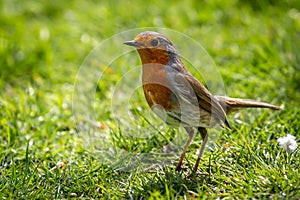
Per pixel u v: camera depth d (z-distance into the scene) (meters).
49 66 14.54
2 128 11.61
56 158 10.56
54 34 16.53
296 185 8.64
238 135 10.55
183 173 9.52
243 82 13.06
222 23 16.09
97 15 16.89
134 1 17.31
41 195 9.09
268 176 8.97
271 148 9.86
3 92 13.70
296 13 15.91
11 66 14.79
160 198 8.62
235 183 8.95
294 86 12.80
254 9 16.67
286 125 10.77
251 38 14.75
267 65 13.48
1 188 9.27
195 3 16.92
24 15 17.95
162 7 16.77
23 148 10.84
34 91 13.14
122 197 9.04
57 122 11.98
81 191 9.34
